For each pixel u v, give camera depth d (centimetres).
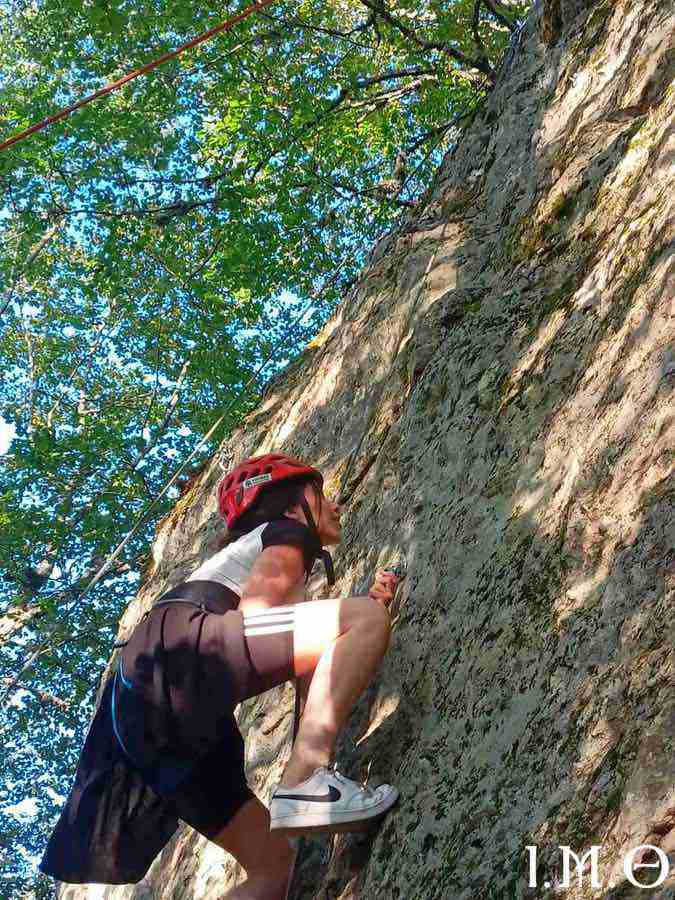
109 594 1416
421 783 224
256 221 1026
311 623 235
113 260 1105
